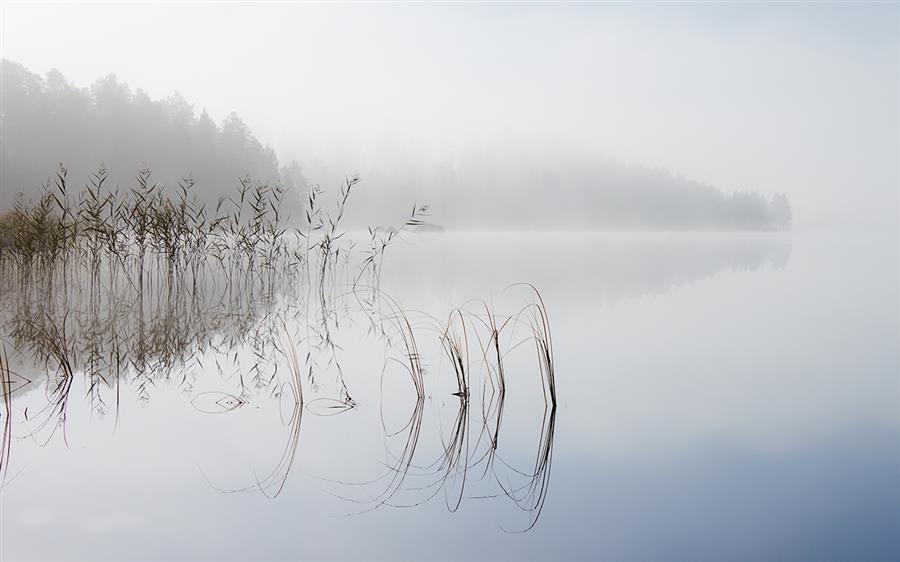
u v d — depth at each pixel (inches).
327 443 95.1
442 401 118.6
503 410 112.8
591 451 92.8
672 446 95.1
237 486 79.2
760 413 112.7
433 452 92.1
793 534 67.5
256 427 101.9
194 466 85.4
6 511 71.3
